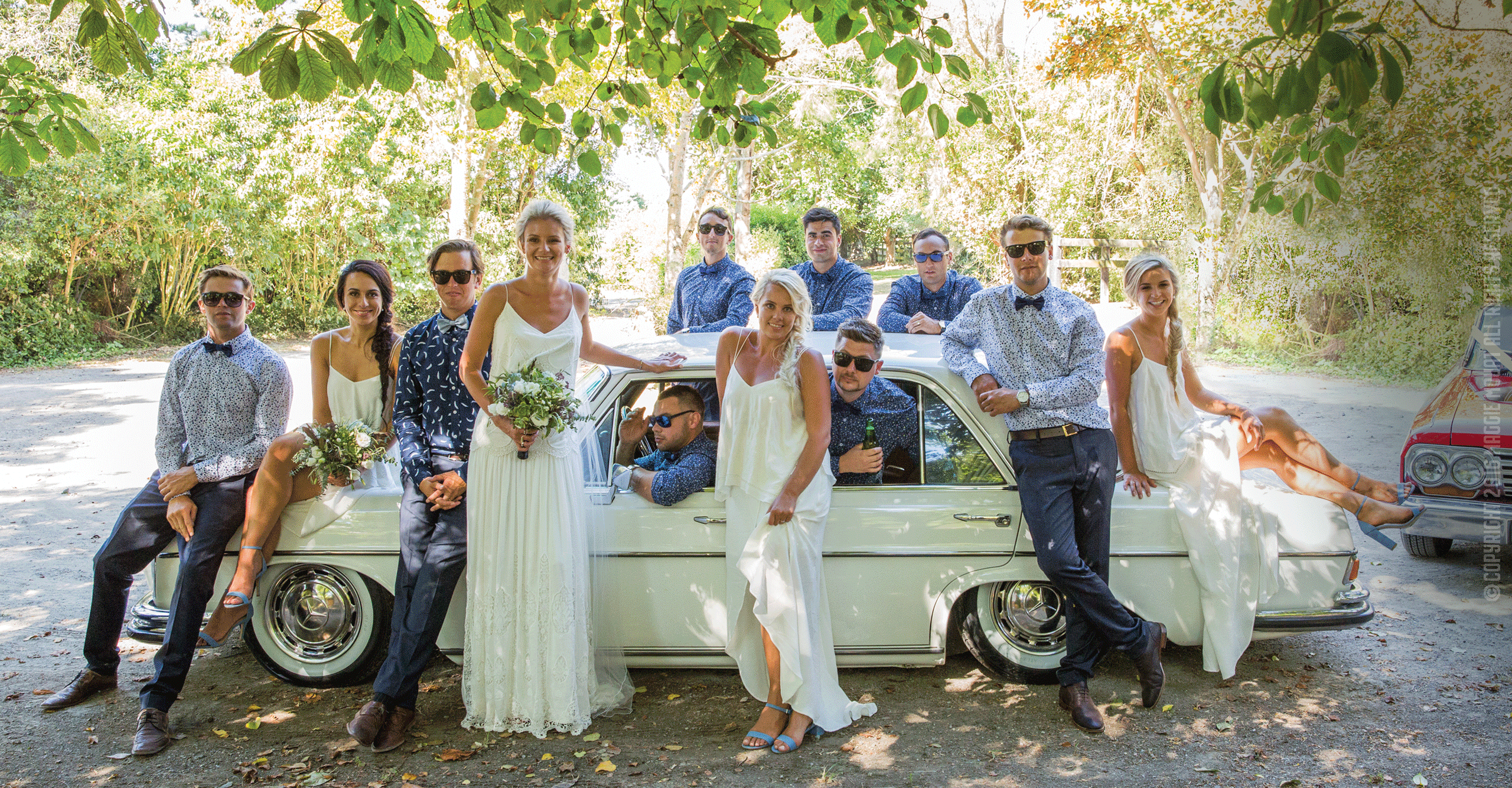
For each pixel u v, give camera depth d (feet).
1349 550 13.42
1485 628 16.01
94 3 11.59
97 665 13.76
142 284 66.49
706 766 11.88
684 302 20.72
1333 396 25.52
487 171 72.54
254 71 11.02
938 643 13.44
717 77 12.66
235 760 12.05
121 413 41.50
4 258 56.85
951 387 13.62
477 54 44.45
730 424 12.67
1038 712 13.20
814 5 12.42
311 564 13.64
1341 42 8.93
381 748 12.19
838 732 12.75
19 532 22.85
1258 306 27.89
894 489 13.46
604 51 42.27
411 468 12.87
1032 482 12.71
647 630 13.38
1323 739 12.26
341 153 69.62
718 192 95.86
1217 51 38.60
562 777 11.61
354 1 11.03
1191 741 12.29
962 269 76.13
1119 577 13.35
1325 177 10.77
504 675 12.55
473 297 13.52
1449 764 11.57
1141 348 13.60
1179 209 48.96
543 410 11.62
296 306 76.33
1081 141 63.26
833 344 15.29
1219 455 13.39
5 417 40.50
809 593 12.37
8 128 14.16
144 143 63.57
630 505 13.44
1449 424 17.76
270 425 13.80
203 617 13.05
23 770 11.74
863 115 97.76
